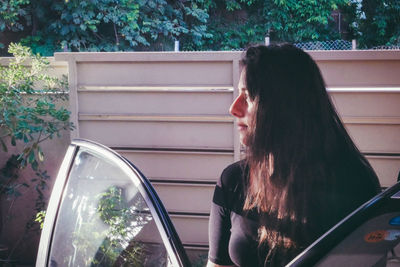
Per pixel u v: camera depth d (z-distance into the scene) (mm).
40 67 4113
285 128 1187
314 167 1171
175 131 3830
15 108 4008
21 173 4355
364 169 1217
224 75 3725
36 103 4145
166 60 3752
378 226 983
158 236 1604
